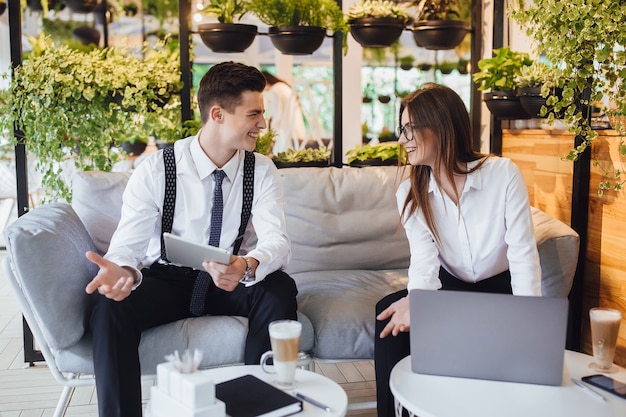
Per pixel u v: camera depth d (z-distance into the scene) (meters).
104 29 4.04
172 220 2.36
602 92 2.51
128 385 1.97
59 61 3.01
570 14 2.42
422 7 3.31
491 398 1.58
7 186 5.20
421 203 2.19
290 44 3.08
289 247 2.37
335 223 2.90
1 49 4.73
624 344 2.66
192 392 1.39
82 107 3.05
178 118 3.43
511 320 1.65
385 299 2.23
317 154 3.29
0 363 3.18
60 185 3.17
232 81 2.26
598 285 2.79
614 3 2.38
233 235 2.41
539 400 1.57
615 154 2.65
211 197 2.36
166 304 2.22
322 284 2.65
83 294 2.11
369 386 2.92
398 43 3.81
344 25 3.18
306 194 2.90
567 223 2.92
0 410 2.67
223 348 2.20
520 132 3.25
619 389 1.60
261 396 1.55
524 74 2.98
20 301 2.08
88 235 2.48
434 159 2.15
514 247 2.13
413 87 3.88
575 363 1.80
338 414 1.52
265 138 3.22
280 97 4.32
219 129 2.31
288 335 1.64
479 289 2.31
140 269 2.49
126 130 3.31
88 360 2.10
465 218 2.21
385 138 3.94
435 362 1.71
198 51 4.29
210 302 2.34
